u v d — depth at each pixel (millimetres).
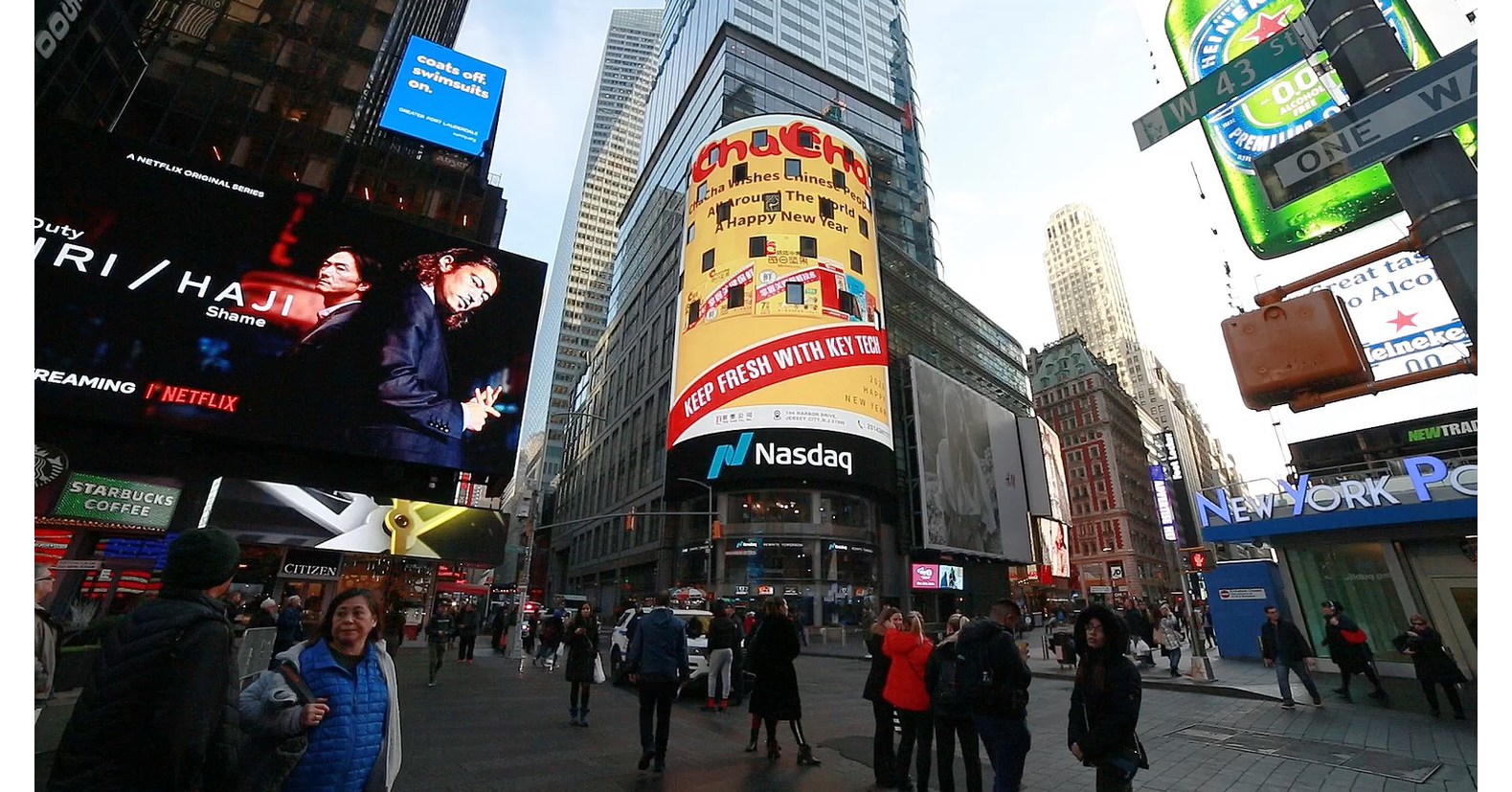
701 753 7707
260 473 10523
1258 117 7023
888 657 6746
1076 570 84688
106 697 2434
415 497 11883
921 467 45000
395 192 24344
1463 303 2701
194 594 2824
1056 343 97750
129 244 9938
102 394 9133
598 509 62562
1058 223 155125
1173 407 127688
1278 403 3447
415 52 26297
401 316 12023
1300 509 15086
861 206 44531
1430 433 13461
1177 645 16094
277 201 11477
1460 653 13430
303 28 25141
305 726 2844
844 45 72188
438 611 15031
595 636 9805
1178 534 18344
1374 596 15266
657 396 51219
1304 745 8312
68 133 9930
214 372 10047
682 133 62062
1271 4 7543
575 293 137250
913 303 58125
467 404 12148
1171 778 6922
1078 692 4523
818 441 36000
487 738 8141
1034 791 6465
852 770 7098
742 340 38062
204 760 2547
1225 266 7605
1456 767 7098
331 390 10930
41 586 5336
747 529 36594
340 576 24312
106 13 14992
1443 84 2898
